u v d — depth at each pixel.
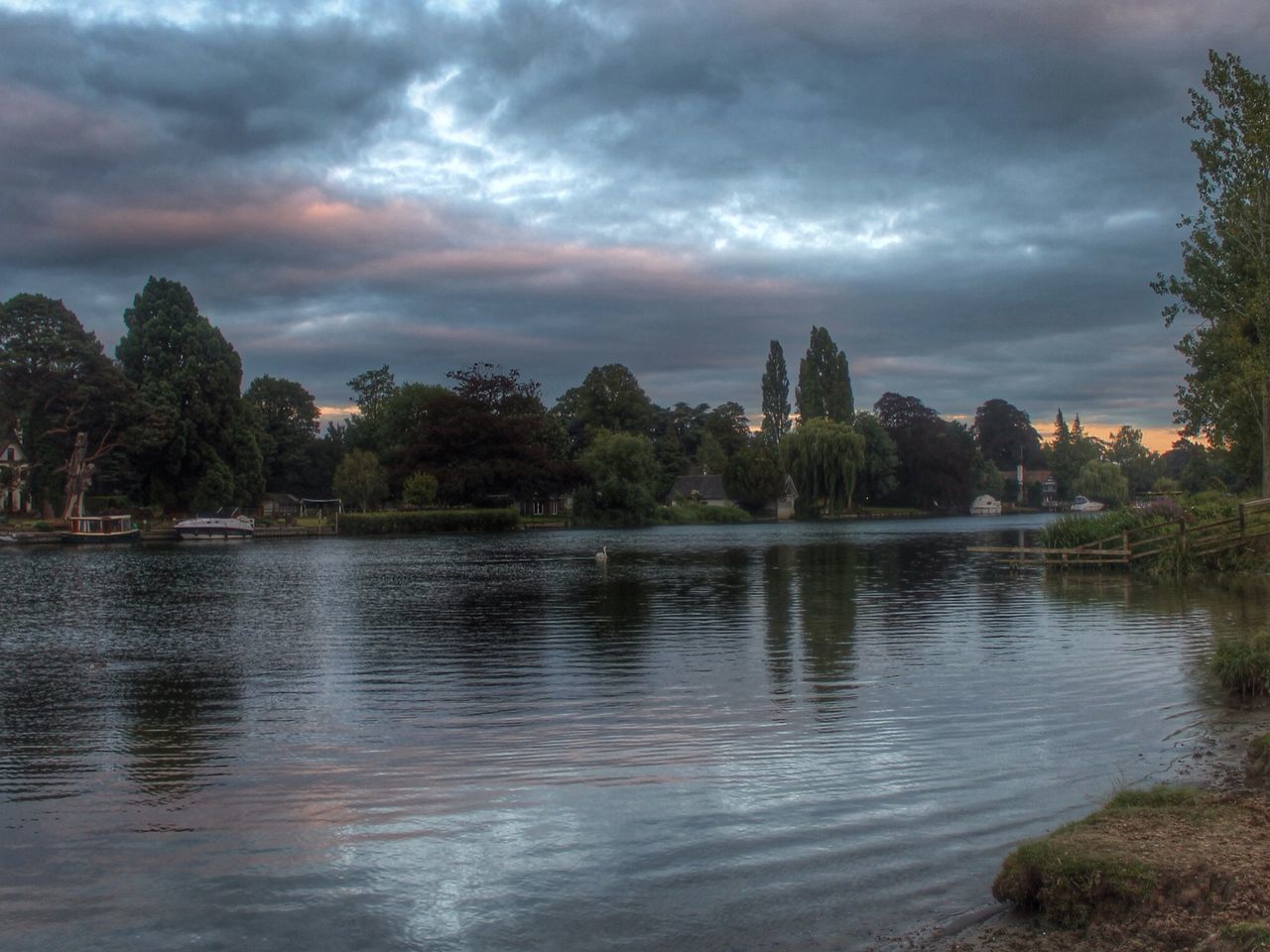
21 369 85.31
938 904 7.66
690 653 20.78
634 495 109.25
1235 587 32.31
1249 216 40.09
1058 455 186.75
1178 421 44.31
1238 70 40.00
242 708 15.88
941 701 15.52
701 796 10.61
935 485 151.38
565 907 7.85
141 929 7.62
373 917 7.76
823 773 11.46
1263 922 6.35
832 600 30.83
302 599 33.69
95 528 81.38
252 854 9.16
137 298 99.44
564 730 13.98
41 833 9.82
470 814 10.17
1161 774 11.00
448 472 102.00
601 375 143.62
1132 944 6.61
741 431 161.00
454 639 23.44
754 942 7.16
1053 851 7.55
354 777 11.67
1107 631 23.03
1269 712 14.12
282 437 131.12
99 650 22.45
